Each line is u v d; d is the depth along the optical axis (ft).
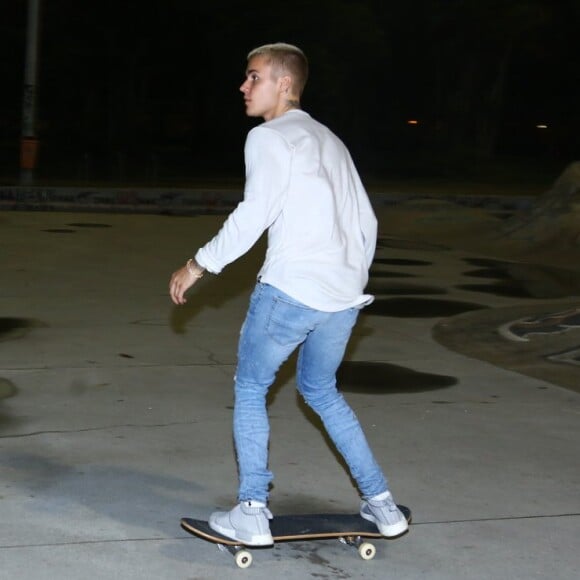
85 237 85.81
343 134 244.42
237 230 21.24
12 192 126.52
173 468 28.12
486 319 53.06
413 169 231.50
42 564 21.65
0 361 40.32
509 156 272.10
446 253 85.56
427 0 234.58
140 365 40.55
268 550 22.93
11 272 64.34
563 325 49.03
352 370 40.91
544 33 243.19
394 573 21.94
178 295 22.13
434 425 33.17
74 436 30.73
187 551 22.65
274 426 32.42
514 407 35.76
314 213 21.67
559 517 25.48
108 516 24.49
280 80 22.61
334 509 25.48
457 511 25.62
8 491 25.91
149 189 131.64
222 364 41.22
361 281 22.43
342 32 200.54
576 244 85.15
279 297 21.63
